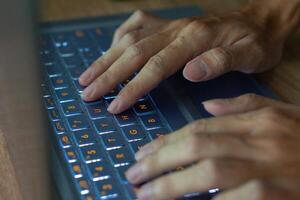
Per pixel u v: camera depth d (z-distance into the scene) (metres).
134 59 0.68
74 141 0.57
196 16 0.81
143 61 0.68
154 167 0.50
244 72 0.71
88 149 0.56
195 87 0.67
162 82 0.67
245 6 0.81
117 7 0.89
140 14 0.79
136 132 0.59
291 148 0.49
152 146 0.53
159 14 0.86
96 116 0.61
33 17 0.32
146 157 0.50
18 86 0.37
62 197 0.49
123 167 0.53
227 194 0.44
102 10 0.88
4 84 0.39
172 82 0.68
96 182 0.51
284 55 0.77
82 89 0.66
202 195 0.49
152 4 0.91
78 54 0.74
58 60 0.72
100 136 0.58
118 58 0.68
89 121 0.60
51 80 0.67
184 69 0.65
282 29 0.78
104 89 0.65
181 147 0.49
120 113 0.62
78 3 0.90
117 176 0.52
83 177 0.52
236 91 0.67
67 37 0.78
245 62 0.69
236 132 0.51
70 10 0.88
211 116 0.61
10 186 0.54
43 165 0.40
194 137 0.49
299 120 0.53
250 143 0.49
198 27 0.71
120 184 0.51
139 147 0.56
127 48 0.69
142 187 0.49
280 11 0.79
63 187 0.50
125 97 0.62
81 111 0.62
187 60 0.68
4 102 0.47
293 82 0.71
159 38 0.71
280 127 0.51
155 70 0.65
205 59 0.66
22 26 0.32
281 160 0.48
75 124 0.60
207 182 0.46
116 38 0.77
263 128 0.51
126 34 0.73
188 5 0.89
